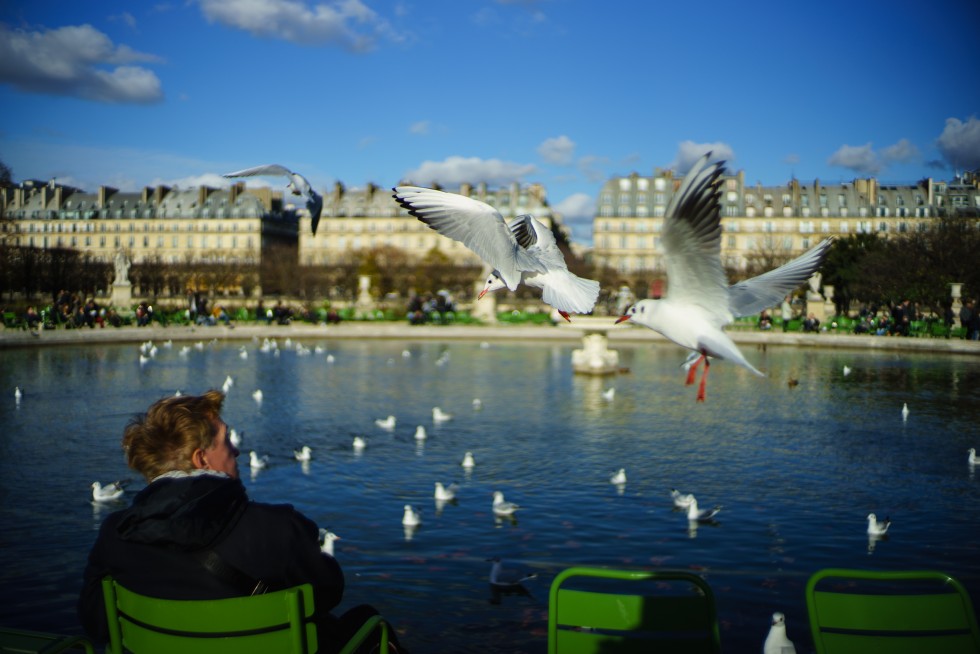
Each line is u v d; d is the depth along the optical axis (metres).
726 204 146.75
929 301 61.47
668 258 5.62
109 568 4.26
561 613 5.22
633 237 150.50
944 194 138.25
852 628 5.11
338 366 39.97
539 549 13.00
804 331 56.22
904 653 5.07
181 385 32.25
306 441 21.55
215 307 63.84
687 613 5.11
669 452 20.12
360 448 20.52
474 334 58.66
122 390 30.47
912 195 141.75
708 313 5.69
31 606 10.68
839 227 143.75
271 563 4.20
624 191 151.12
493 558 12.57
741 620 10.32
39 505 15.20
